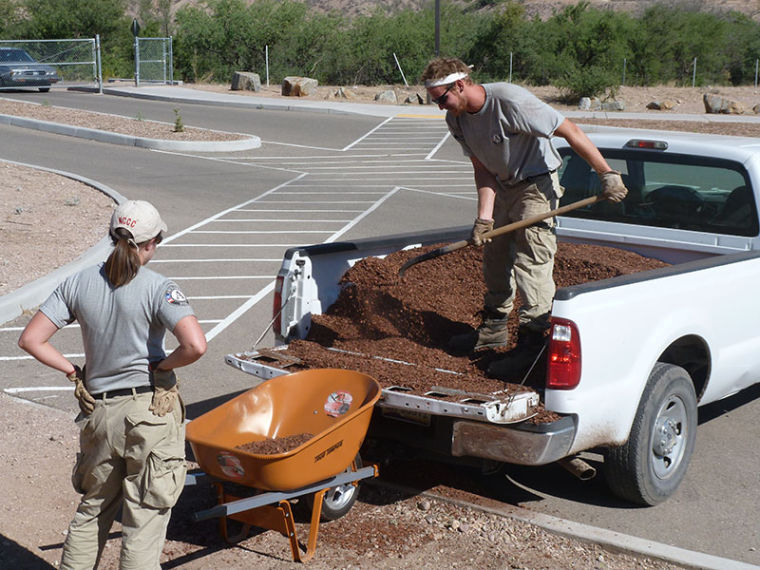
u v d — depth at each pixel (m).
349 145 23.55
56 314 3.40
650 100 35.28
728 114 30.75
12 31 50.38
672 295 4.72
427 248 6.20
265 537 4.40
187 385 6.76
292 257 5.21
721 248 5.78
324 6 110.62
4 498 4.72
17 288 8.93
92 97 32.06
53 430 5.73
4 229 11.62
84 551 3.57
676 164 5.99
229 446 4.15
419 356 5.01
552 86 40.09
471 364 4.90
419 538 4.38
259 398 4.47
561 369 4.20
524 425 4.17
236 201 15.54
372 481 5.04
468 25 46.78
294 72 45.25
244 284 9.91
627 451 4.60
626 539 4.32
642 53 45.59
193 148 21.48
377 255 5.88
